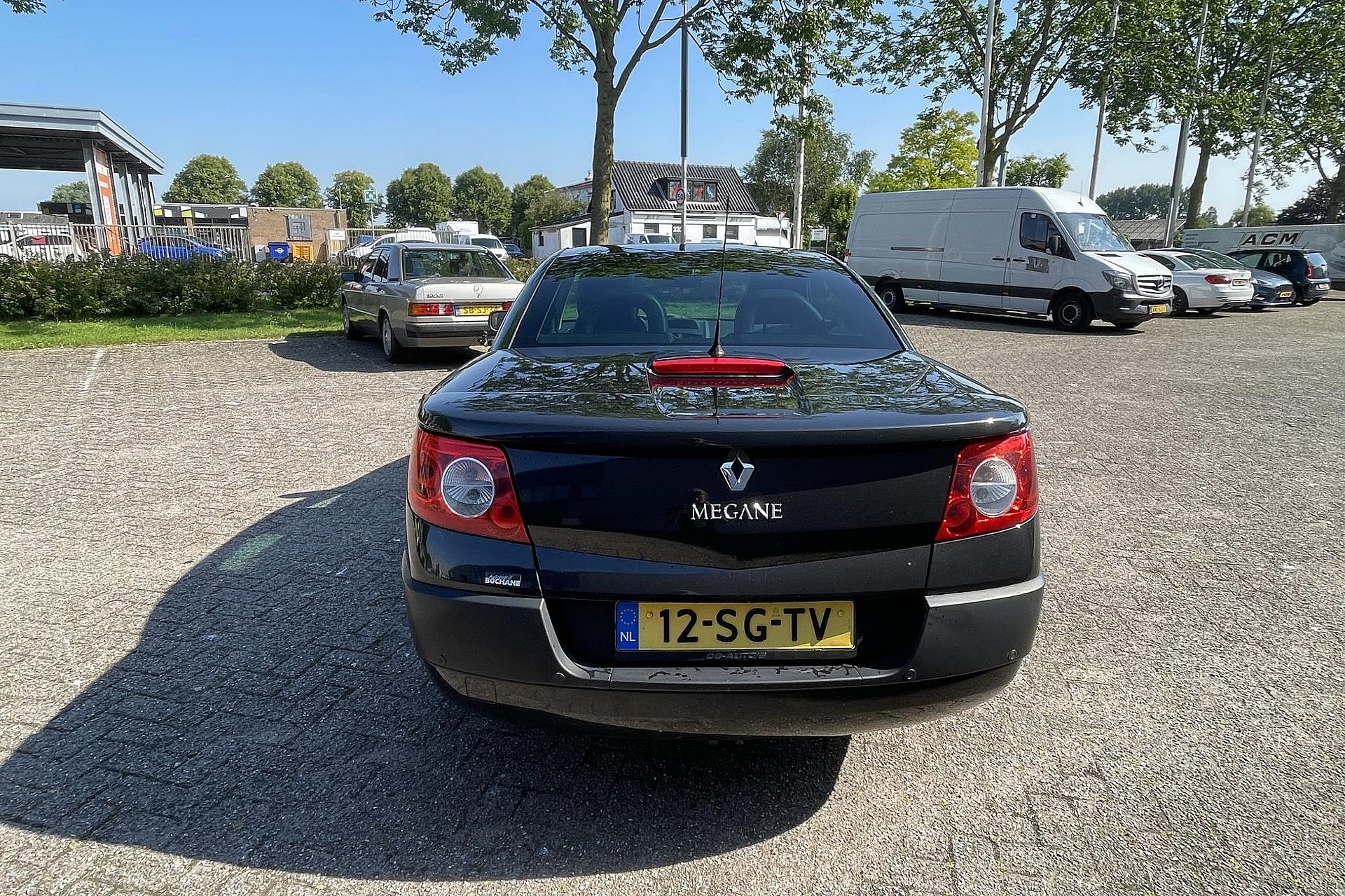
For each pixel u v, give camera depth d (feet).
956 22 86.53
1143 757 8.75
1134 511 16.89
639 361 9.02
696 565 6.64
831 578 6.70
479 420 6.89
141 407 25.75
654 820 7.77
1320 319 63.82
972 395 7.70
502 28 51.60
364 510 16.16
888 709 6.91
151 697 9.64
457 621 6.87
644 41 55.52
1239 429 24.49
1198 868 7.18
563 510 6.68
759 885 6.97
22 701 9.53
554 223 225.76
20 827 7.48
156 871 7.02
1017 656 7.09
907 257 63.98
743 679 6.67
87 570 13.25
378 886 6.91
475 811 7.84
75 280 47.83
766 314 10.63
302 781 8.21
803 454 6.59
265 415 24.73
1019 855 7.34
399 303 33.37
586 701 6.81
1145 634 11.56
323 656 10.61
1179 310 67.72
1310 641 11.35
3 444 21.11
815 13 54.49
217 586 12.66
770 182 246.88
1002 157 93.15
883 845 7.47
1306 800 8.05
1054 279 54.54
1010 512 7.02
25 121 68.03
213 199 391.04
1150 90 92.32
